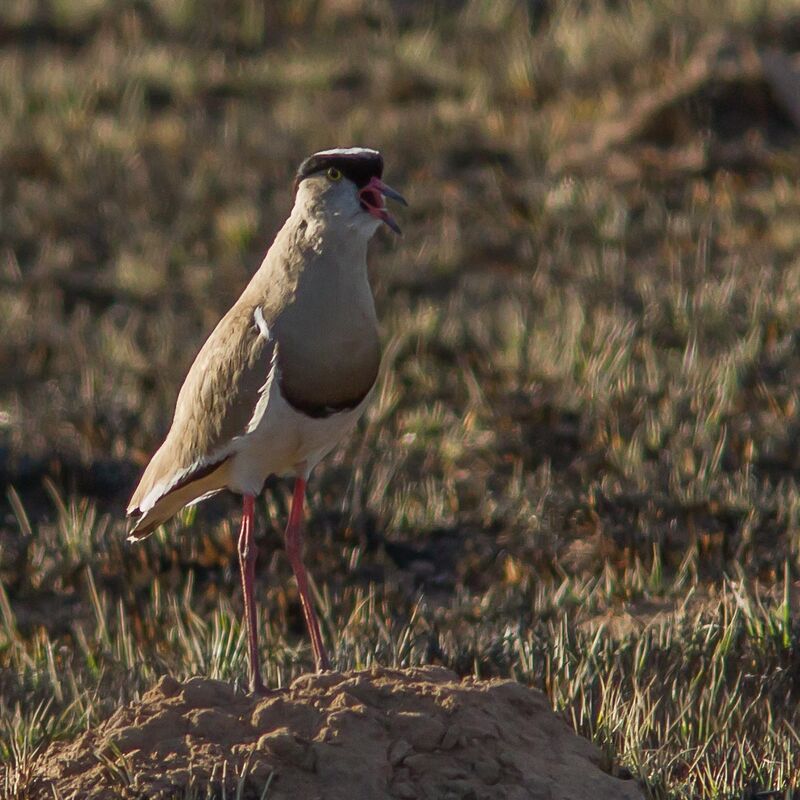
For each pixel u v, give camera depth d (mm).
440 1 28078
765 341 14938
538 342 15109
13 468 12891
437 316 15930
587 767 6840
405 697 6926
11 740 7930
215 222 19641
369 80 24906
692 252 17750
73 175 20984
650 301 16047
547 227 18781
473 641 9102
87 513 12367
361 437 13453
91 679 9180
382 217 7422
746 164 19844
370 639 9258
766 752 7578
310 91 24625
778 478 12266
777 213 18594
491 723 6809
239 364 7504
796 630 8875
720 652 8680
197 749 6672
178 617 9844
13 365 15555
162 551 11359
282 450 7645
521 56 24344
